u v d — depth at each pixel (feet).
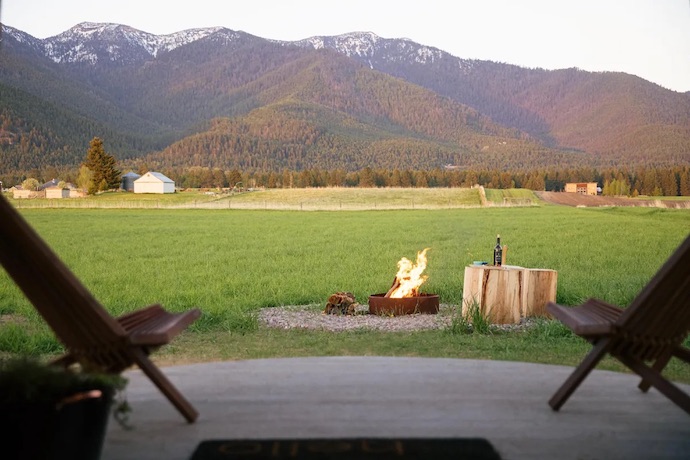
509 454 10.96
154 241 96.73
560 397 13.53
